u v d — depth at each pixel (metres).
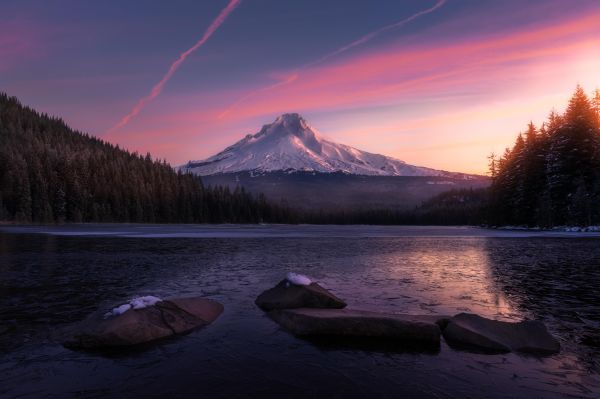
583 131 67.75
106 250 30.45
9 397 6.07
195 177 162.88
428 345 8.55
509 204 82.62
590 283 16.16
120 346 8.41
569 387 6.49
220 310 11.41
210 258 25.20
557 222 68.62
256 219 156.38
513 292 14.23
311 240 46.53
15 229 76.81
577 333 9.45
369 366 7.37
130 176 131.12
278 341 8.81
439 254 28.66
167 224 125.19
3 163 109.75
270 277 17.53
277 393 6.25
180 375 6.93
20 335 9.12
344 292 14.12
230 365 7.39
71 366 7.30
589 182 65.88
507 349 8.23
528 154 77.25
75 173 113.31
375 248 34.44
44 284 15.50
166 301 10.48
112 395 6.17
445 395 6.19
